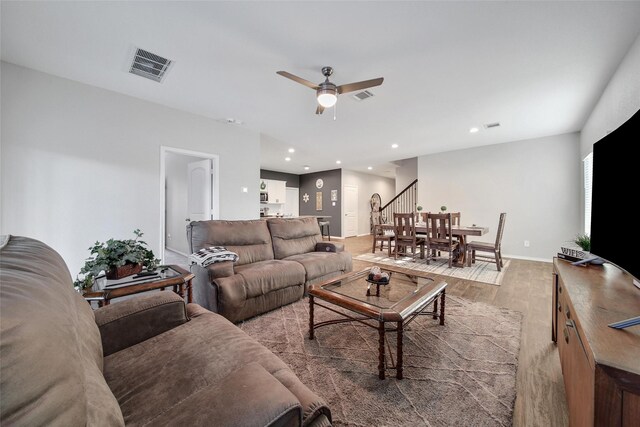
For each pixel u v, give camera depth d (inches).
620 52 87.7
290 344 76.7
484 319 93.9
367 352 72.5
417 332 84.0
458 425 48.7
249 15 72.8
